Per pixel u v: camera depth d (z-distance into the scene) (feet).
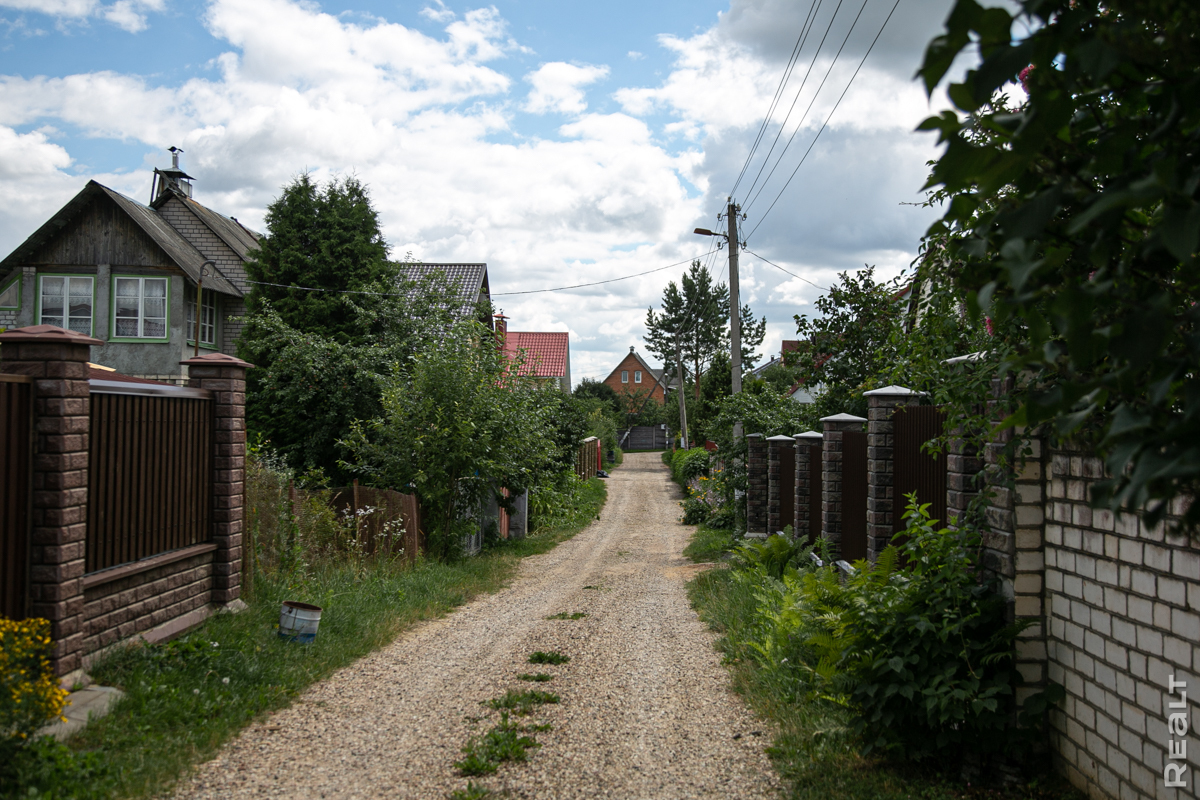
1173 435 4.66
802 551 32.63
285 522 28.48
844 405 40.19
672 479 124.77
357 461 46.39
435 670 20.08
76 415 15.55
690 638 23.93
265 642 20.10
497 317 74.23
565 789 12.69
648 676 19.58
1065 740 12.75
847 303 40.09
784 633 19.66
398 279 58.75
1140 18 4.64
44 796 11.11
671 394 223.92
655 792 12.62
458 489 44.47
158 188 81.61
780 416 51.65
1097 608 11.82
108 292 66.95
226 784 12.70
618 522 72.38
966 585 13.88
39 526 14.97
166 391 19.44
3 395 14.30
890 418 24.11
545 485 61.87
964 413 15.11
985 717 12.55
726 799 12.37
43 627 14.29
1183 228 4.27
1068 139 5.74
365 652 21.59
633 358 293.02
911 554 14.89
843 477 29.35
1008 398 13.05
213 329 74.18
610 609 29.14
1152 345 4.73
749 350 205.98
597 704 17.22
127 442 17.95
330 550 31.78
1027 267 4.79
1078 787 12.37
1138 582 10.86
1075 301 4.91
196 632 19.63
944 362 16.10
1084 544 12.16
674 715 16.49
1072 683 12.51
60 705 12.31
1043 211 5.09
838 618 16.26
